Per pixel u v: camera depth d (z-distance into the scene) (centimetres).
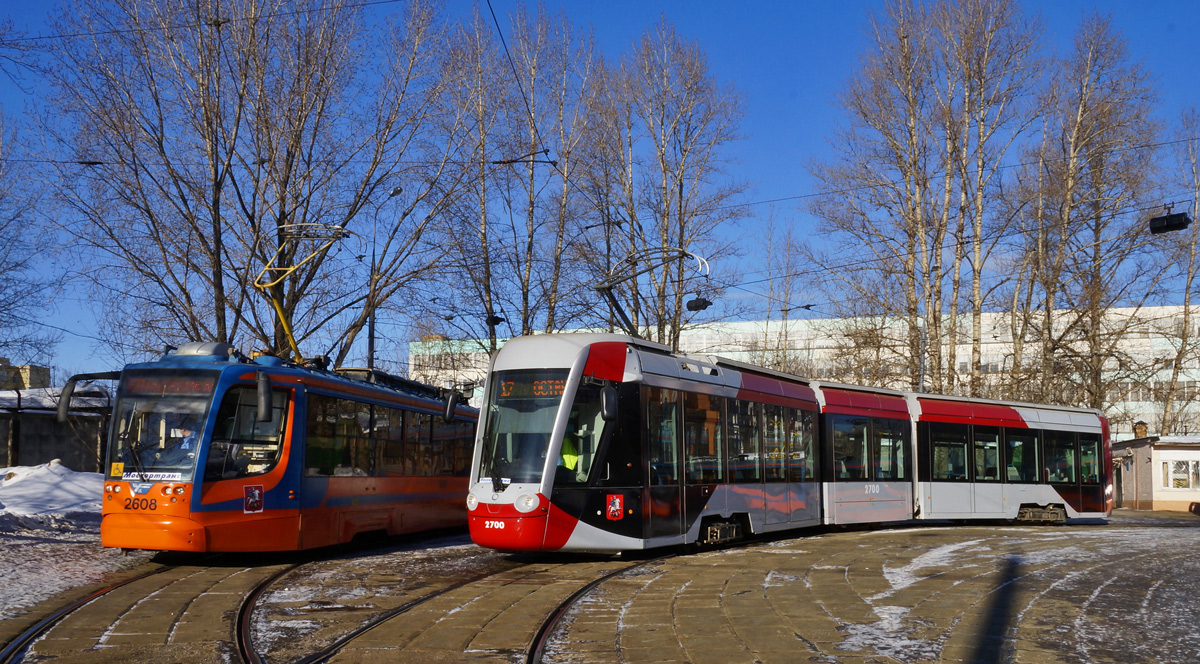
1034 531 2038
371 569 1334
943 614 906
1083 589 1060
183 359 1377
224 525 1295
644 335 3266
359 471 1598
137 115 2380
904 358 3453
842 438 1966
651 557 1455
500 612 970
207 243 2450
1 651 789
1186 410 5025
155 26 2398
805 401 1886
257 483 1346
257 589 1133
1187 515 3409
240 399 1348
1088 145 3544
